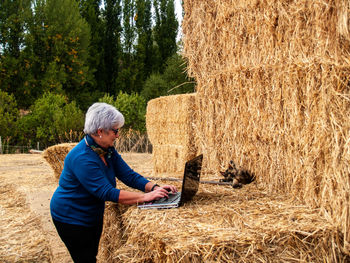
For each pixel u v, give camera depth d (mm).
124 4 37844
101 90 36844
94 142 2234
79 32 31500
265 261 1655
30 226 4246
